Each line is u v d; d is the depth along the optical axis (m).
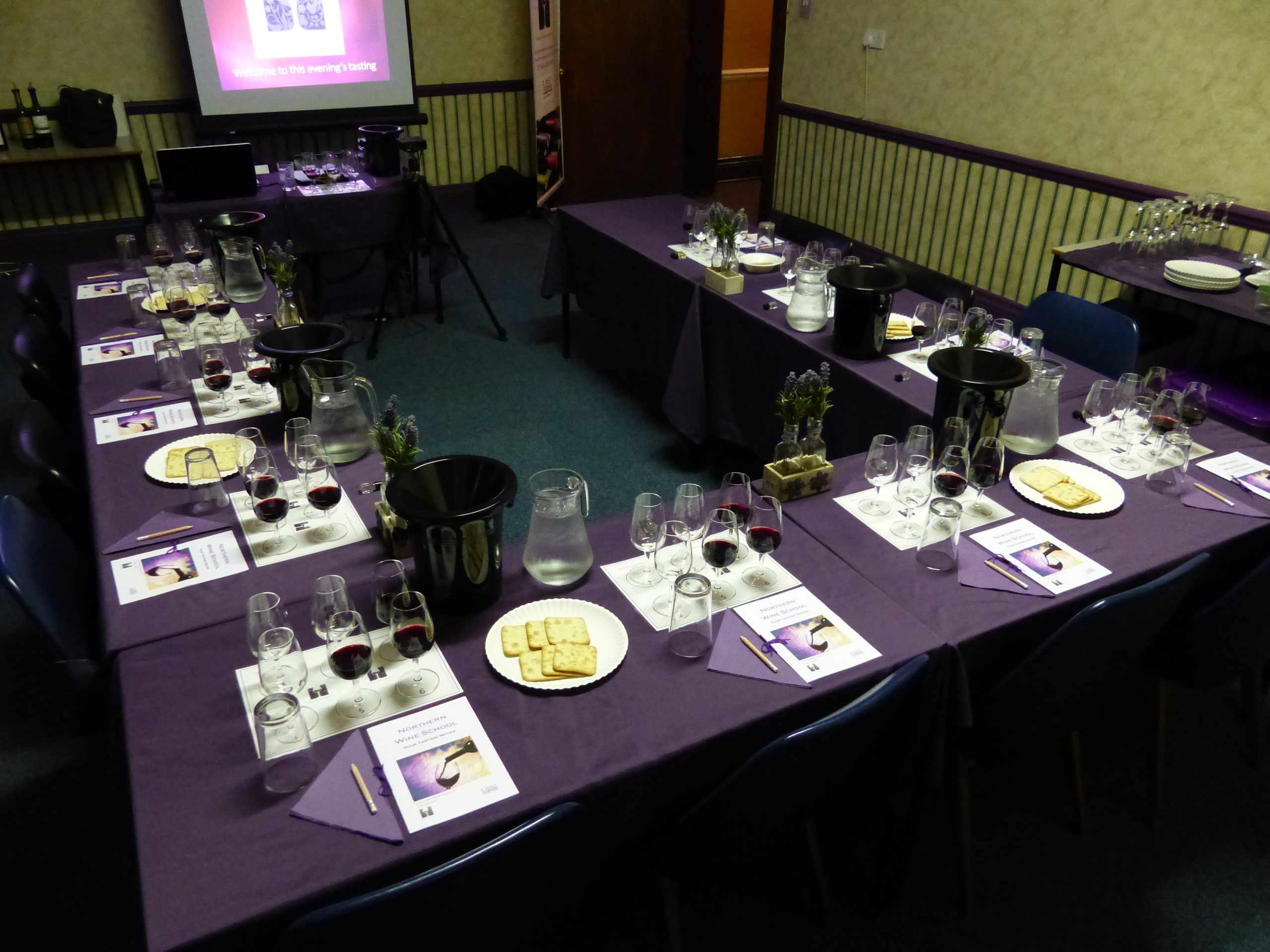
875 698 1.44
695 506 1.86
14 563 1.80
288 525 2.00
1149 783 2.14
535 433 3.92
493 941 1.33
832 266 3.52
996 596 1.80
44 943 1.89
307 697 1.53
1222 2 3.70
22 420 2.33
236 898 1.20
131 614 1.72
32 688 2.54
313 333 2.37
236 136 6.22
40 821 2.15
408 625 1.51
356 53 6.33
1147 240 3.72
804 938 1.91
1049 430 2.25
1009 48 4.60
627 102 6.99
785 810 1.55
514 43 6.91
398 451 1.86
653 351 3.94
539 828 1.21
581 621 1.69
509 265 6.07
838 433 2.87
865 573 1.87
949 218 5.19
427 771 1.39
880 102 5.43
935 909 1.98
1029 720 1.80
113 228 6.04
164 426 2.40
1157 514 2.05
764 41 7.43
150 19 5.83
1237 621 1.93
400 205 4.82
